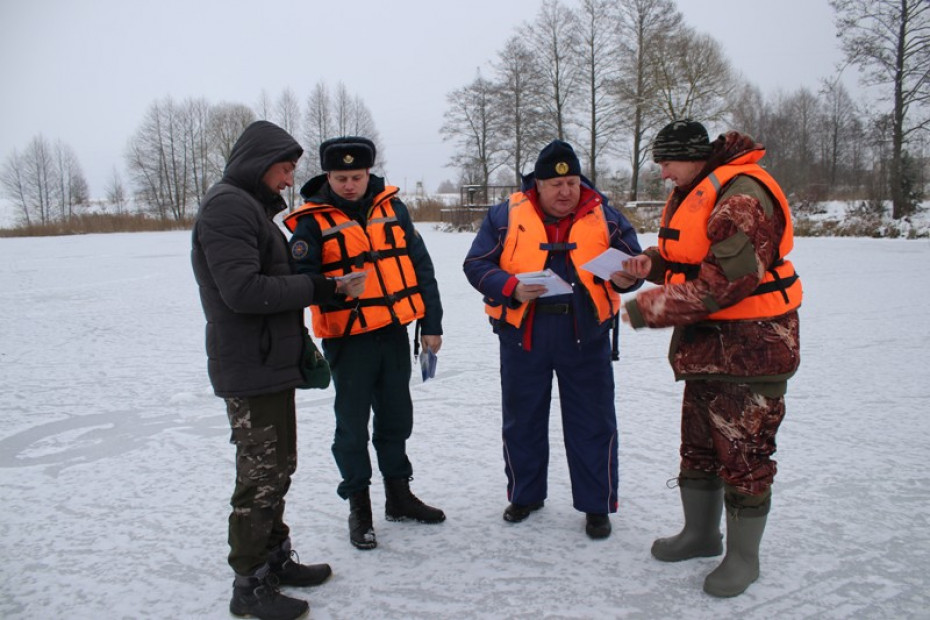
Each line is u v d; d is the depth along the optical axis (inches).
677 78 1578.5
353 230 118.5
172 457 158.9
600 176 1766.7
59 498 136.9
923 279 439.2
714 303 93.4
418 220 1678.2
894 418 173.0
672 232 104.4
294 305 97.2
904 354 240.8
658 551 110.4
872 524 118.0
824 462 145.4
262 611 95.3
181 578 107.1
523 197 124.6
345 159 116.5
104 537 120.5
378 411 125.6
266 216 100.9
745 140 102.1
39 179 2600.9
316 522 126.6
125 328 327.0
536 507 130.0
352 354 119.6
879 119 1115.3
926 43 1066.7
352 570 109.3
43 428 180.1
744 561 100.3
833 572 103.7
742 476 99.0
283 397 101.2
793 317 100.2
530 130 1748.3
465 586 103.4
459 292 427.5
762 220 93.9
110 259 745.6
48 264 683.4
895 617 92.4
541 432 124.8
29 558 113.3
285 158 100.2
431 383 219.1
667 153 103.1
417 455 157.9
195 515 128.9
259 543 97.0
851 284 421.7
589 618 94.0
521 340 121.1
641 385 211.3
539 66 1723.7
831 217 1078.4
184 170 2506.2
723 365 99.0
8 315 365.4
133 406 198.8
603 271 108.0
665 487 137.3
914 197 1075.3
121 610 98.5
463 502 134.0
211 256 92.7
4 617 96.4
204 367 246.8
